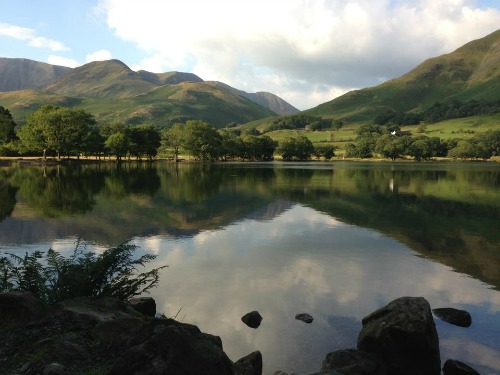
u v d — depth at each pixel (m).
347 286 15.97
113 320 8.65
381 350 9.84
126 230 25.66
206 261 19.14
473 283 16.52
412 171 109.19
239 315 13.00
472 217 33.25
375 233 26.30
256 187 56.38
